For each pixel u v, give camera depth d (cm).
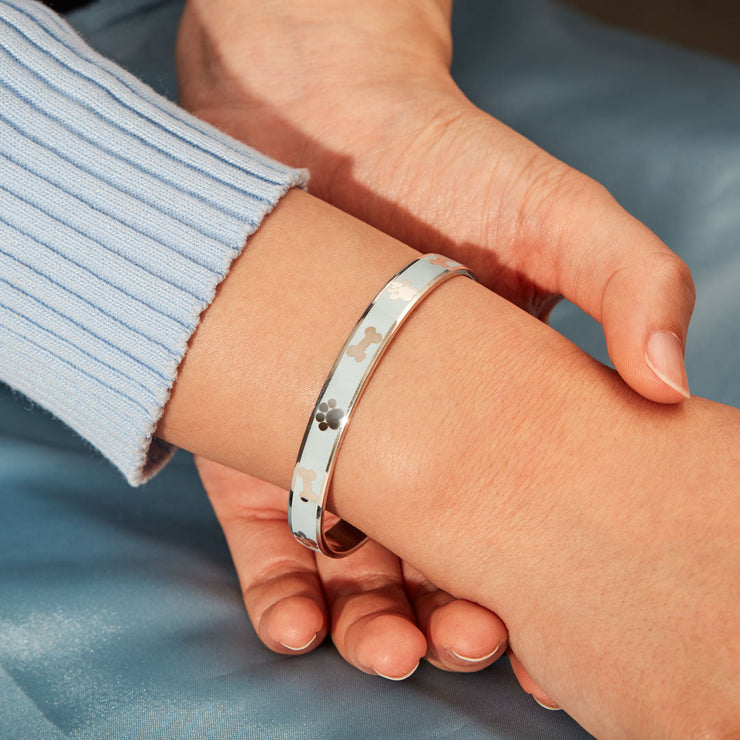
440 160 44
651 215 49
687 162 50
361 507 38
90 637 39
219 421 38
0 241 38
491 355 38
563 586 37
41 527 42
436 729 37
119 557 41
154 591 40
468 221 44
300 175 39
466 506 37
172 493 45
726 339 46
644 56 58
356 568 41
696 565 36
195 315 38
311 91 46
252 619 40
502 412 37
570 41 59
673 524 36
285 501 43
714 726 34
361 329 37
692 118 51
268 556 42
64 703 38
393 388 37
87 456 45
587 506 37
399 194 45
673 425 37
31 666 39
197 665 39
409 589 41
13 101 39
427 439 37
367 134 45
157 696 38
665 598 36
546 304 44
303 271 38
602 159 50
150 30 57
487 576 37
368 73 46
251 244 38
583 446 37
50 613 40
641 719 35
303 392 37
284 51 47
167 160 39
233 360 38
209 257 38
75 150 39
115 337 38
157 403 38
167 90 53
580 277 41
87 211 38
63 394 39
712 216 48
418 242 45
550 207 42
